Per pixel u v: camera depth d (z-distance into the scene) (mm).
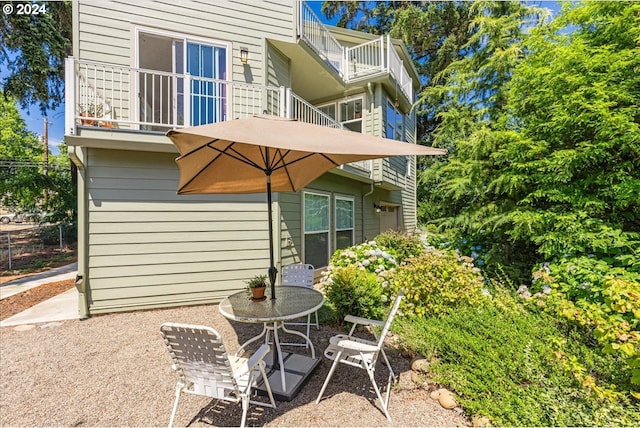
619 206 3857
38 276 8117
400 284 4281
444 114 6492
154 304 5137
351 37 10453
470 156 5449
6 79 8414
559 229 4168
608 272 3432
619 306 2268
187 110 4973
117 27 5188
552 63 4266
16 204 12773
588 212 4035
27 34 7777
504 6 6012
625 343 2107
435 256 4543
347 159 3303
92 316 4801
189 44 5684
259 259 5801
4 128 18391
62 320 4633
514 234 4559
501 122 5137
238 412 2467
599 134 3740
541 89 4410
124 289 4980
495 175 5086
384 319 3965
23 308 5262
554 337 2600
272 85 6457
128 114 5246
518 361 2467
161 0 5465
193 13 5672
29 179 12406
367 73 9016
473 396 2350
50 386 2863
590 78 3916
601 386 2176
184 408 2539
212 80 5109
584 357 2473
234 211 5641
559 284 3602
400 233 8094
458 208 6121
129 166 5020
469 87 6137
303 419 2367
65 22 9148
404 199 13398
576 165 4035
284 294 3289
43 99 9117
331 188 8031
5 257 10438
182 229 5316
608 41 4094
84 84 4906
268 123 2412
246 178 3549
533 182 4645
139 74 5469
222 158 3037
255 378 2279
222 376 2070
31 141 20141
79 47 4977
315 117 7051
